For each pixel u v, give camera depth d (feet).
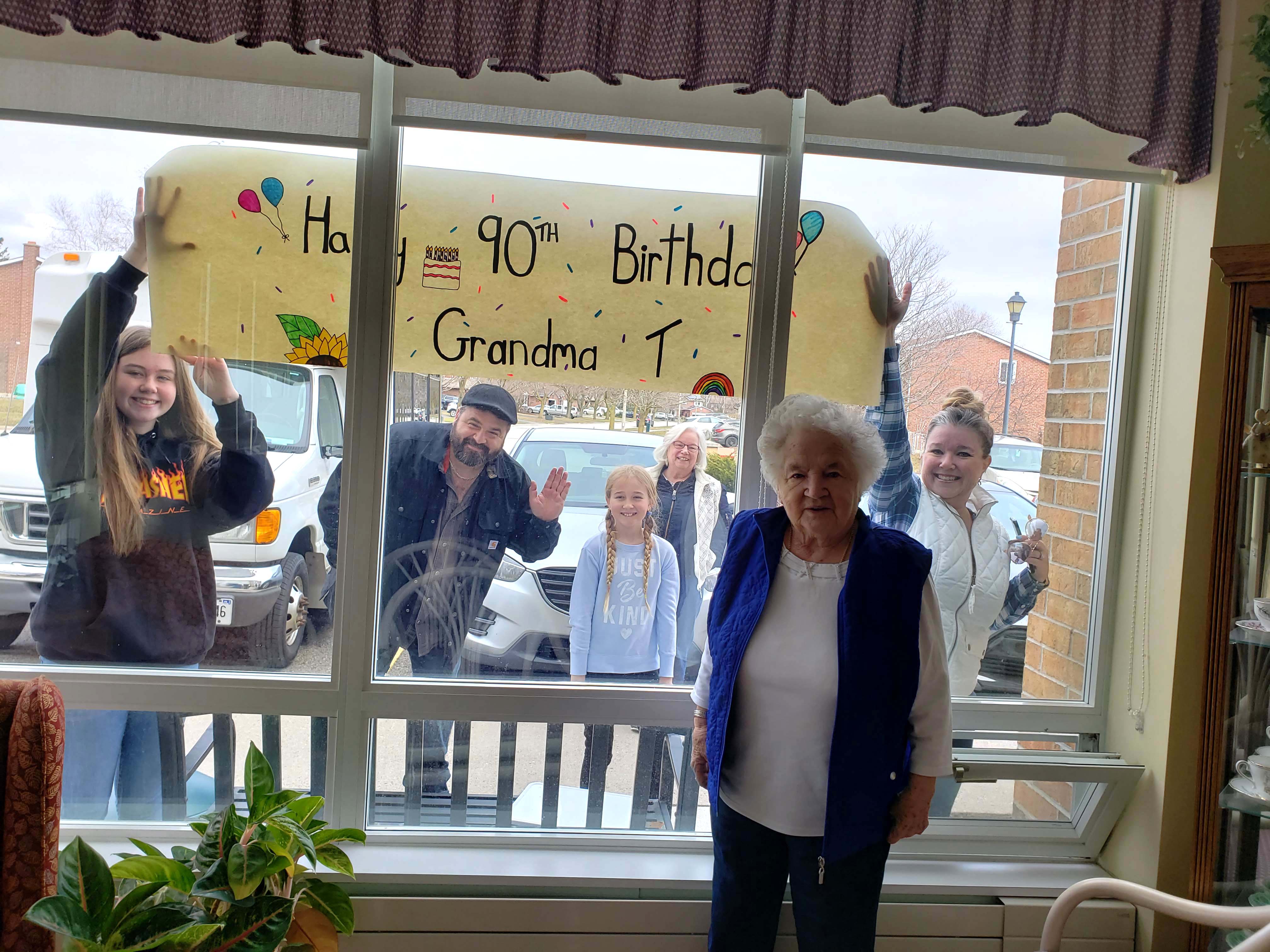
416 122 6.57
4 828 4.71
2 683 4.94
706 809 7.26
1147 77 6.44
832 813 5.18
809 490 5.34
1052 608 7.34
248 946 4.75
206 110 6.53
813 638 5.39
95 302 6.67
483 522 7.02
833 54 6.28
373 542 6.86
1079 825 7.28
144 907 5.02
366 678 6.93
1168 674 6.72
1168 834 6.70
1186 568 6.61
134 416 6.76
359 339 6.76
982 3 6.34
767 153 6.80
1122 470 7.25
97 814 6.96
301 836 5.25
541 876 6.66
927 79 6.35
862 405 7.13
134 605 6.88
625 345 6.95
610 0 6.17
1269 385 5.98
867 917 5.45
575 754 7.20
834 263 7.01
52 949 4.75
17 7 5.89
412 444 6.92
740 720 5.55
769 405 7.00
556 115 6.69
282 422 6.84
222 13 5.95
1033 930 6.81
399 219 6.72
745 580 5.71
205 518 6.89
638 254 6.89
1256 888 6.23
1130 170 7.02
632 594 7.15
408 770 7.11
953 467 7.23
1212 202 6.52
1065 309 7.21
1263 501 6.04
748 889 5.66
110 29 5.91
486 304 6.84
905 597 5.33
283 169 6.66
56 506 6.79
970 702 7.33
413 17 6.06
